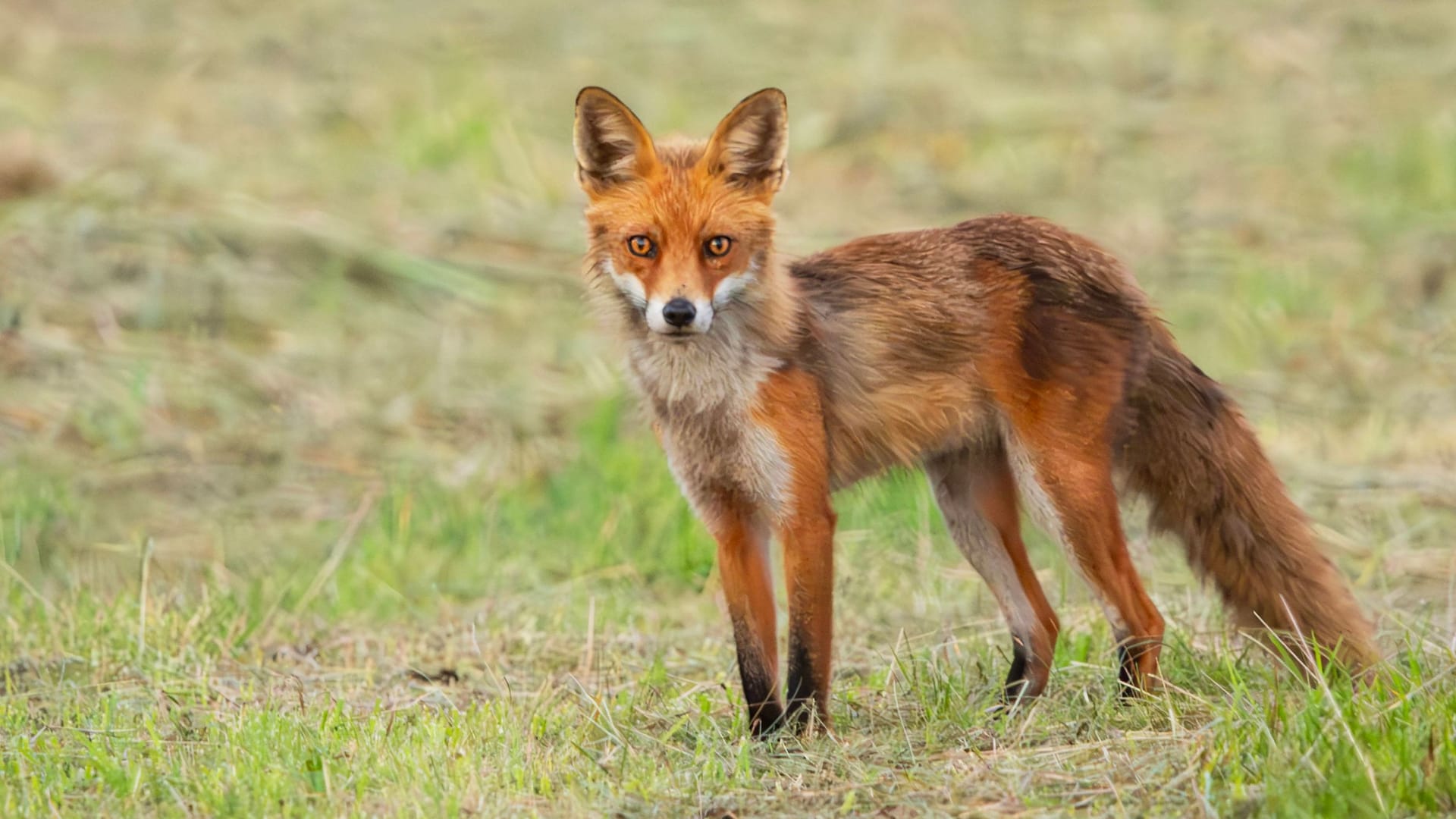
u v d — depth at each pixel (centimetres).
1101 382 1182
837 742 1090
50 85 3006
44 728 1141
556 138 2884
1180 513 1235
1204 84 3147
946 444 1211
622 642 1399
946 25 3497
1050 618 1231
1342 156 2772
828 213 2570
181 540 1656
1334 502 1652
